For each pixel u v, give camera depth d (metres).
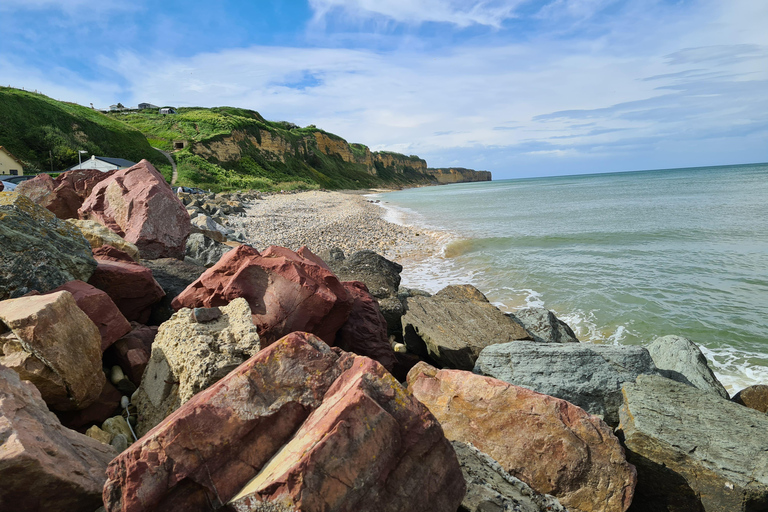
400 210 50.81
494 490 3.70
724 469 4.36
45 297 4.10
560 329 9.07
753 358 9.13
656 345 8.20
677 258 17.47
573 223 30.36
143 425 4.26
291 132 117.31
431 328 7.62
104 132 64.06
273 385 2.90
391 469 2.64
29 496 2.62
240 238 18.89
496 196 72.50
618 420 5.66
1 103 53.00
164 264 8.44
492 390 4.45
